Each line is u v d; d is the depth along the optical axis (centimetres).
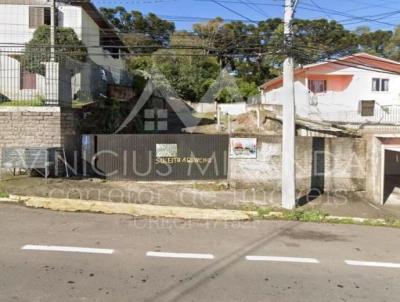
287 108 1221
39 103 1422
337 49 1847
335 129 2333
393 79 3388
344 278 615
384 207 1385
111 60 3144
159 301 497
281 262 681
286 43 1226
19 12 2309
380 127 2564
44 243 724
